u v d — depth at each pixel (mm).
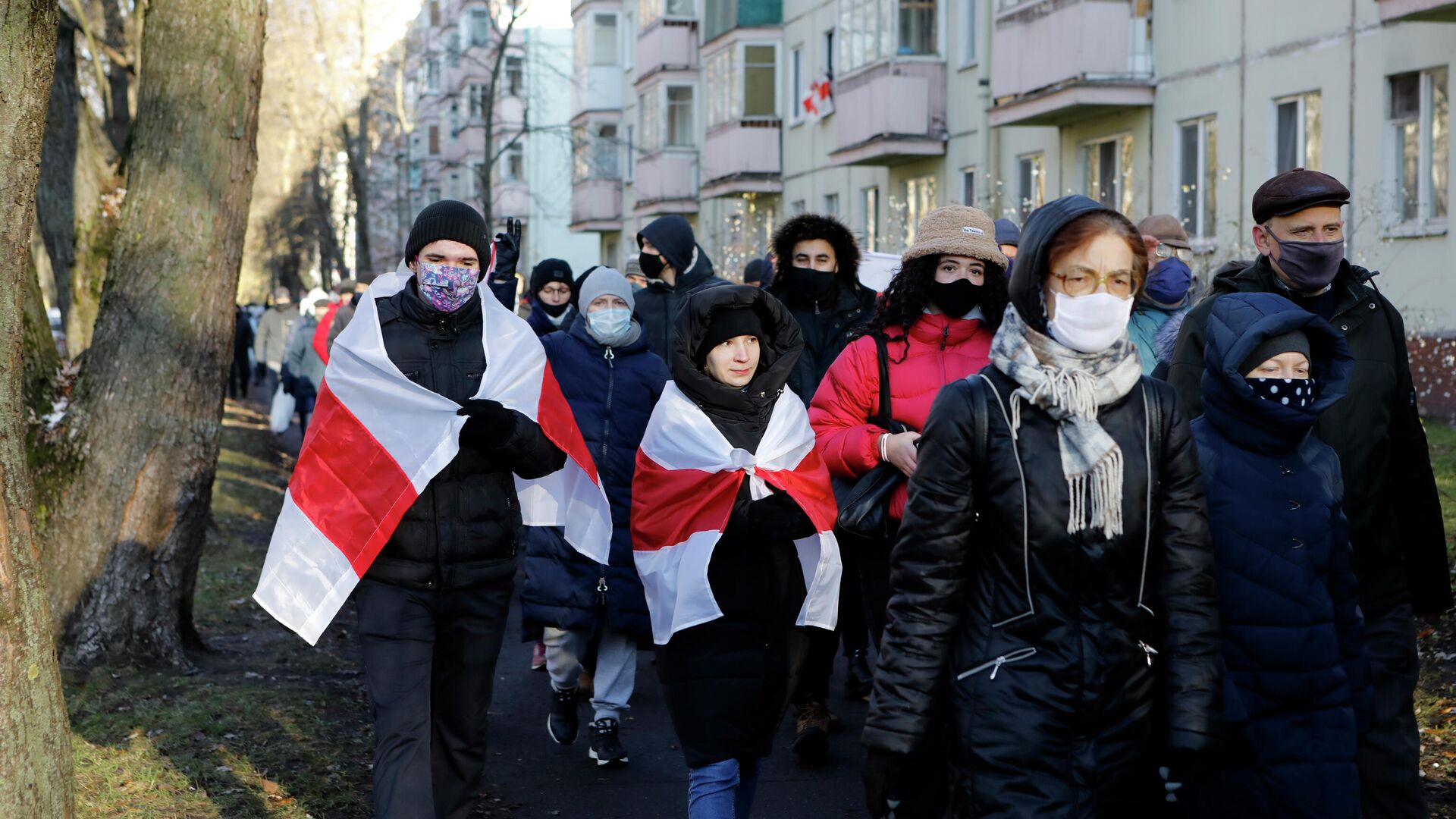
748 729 4180
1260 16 17016
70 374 7598
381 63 33156
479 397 4281
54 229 13555
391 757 4059
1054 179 21250
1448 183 14508
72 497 6723
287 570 4152
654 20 36625
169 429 6801
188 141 6805
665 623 4230
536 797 5418
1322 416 3941
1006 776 3070
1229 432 3518
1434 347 14469
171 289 6797
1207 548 3123
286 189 43125
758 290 4348
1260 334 3432
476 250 4336
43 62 3361
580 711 6781
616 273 6066
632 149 41250
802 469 4332
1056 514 3049
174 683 6453
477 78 45875
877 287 7336
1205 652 3080
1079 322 3016
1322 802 3398
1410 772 3955
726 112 32125
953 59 24016
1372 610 4047
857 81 25516
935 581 3137
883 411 4750
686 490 4258
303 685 6629
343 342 4301
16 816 3305
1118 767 3092
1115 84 18859
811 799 5316
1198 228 18391
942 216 4754
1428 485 4059
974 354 4762
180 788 5043
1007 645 3100
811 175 29984
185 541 6879
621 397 5945
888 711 3121
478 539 4246
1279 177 4000
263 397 30656
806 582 4277
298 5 29594
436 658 4348
